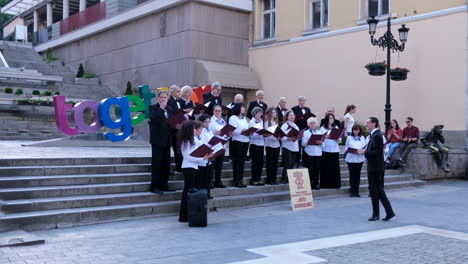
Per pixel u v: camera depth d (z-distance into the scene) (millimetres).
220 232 7602
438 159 14320
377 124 8828
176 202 9352
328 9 19219
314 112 19562
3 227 7340
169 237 7219
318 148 11383
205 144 8062
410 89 16516
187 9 20750
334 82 18859
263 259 5934
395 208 9953
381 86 17297
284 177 11328
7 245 6512
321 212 9523
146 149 14312
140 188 9508
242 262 5797
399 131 14766
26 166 9102
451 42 15492
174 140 9875
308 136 11297
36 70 26297
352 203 10688
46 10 39781
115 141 14469
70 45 30688
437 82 15812
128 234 7445
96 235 7359
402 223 8375
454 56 15398
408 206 10211
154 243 6809
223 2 21281
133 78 24188
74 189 8734
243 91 22047
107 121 14125
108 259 5930
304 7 20094
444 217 8945
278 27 21188
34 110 19438
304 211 9648
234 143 10375
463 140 15148
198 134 8367
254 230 7766
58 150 12562
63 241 6930
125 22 24656
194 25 20641
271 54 21359
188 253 6242
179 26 21172
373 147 8656
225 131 9500
